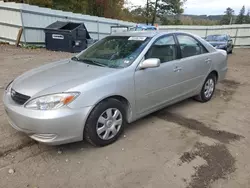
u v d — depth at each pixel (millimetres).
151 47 3150
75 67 2988
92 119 2477
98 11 24500
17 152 2531
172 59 3480
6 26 12023
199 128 3287
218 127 3340
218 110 4059
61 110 2246
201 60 4023
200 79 4109
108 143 2738
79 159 2461
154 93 3174
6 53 9422
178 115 3762
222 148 2752
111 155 2547
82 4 22297
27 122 2268
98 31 16016
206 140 2936
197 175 2248
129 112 2922
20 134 2889
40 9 11914
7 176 2141
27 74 3002
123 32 3754
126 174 2236
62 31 11414
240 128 3332
